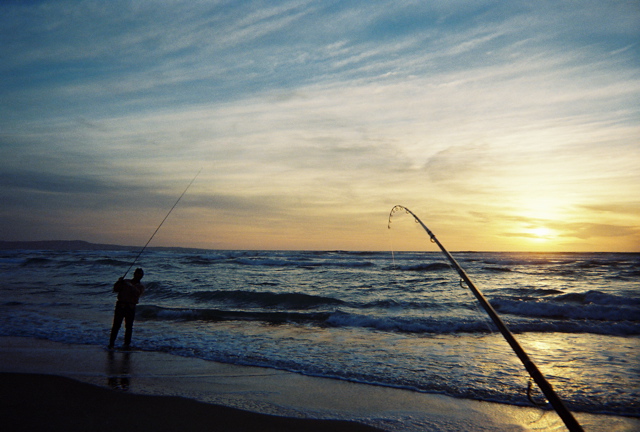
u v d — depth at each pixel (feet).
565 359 21.09
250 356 21.71
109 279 64.49
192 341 25.25
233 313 34.01
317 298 41.93
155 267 92.89
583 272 81.61
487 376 18.22
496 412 14.21
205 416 13.61
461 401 15.28
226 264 104.63
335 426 12.96
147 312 35.35
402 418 13.64
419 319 31.63
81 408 14.16
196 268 90.84
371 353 22.35
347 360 20.88
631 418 13.76
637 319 33.32
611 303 41.32
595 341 25.32
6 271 81.97
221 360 20.95
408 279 67.82
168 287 51.21
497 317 8.66
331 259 143.95
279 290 52.29
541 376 7.17
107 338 25.91
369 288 55.01
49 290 51.06
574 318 34.32
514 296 45.88
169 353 22.38
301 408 14.46
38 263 106.11
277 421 13.29
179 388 16.52
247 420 13.34
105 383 16.99
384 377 18.11
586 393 16.05
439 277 71.31
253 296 43.47
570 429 6.35
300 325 30.66
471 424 13.19
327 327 29.91
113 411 13.93
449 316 33.78
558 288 54.80
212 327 29.96
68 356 21.61
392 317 33.14
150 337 26.35
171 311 34.65
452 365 19.93
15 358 21.08
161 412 13.91
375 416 13.79
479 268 90.53
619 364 20.15
